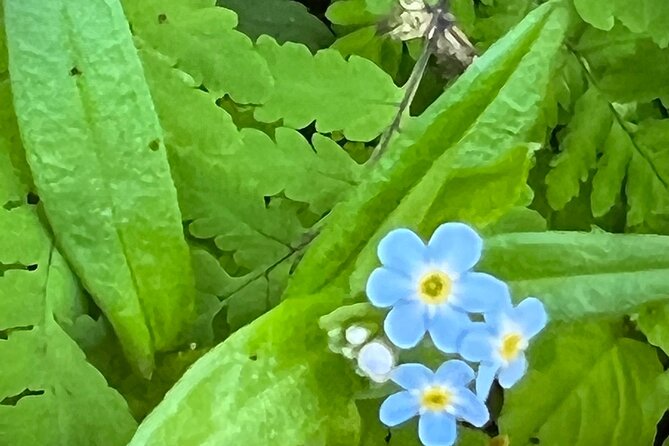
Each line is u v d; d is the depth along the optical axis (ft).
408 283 0.52
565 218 0.58
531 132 0.58
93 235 0.54
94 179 0.53
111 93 0.53
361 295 0.53
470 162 0.53
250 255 0.56
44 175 0.53
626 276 0.53
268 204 0.57
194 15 0.55
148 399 0.55
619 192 0.58
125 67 0.53
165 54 0.55
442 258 0.52
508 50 0.53
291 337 0.53
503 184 0.53
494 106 0.53
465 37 0.58
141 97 0.53
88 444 0.54
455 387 0.52
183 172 0.56
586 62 0.58
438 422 0.53
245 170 0.56
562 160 0.58
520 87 0.54
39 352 0.54
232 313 0.56
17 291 0.54
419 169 0.53
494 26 0.58
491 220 0.53
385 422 0.53
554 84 0.58
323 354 0.53
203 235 0.56
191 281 0.55
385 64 0.58
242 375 0.53
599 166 0.58
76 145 0.53
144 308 0.54
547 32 0.54
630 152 0.58
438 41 0.58
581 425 0.57
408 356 0.54
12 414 0.53
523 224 0.56
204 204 0.56
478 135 0.53
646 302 0.53
